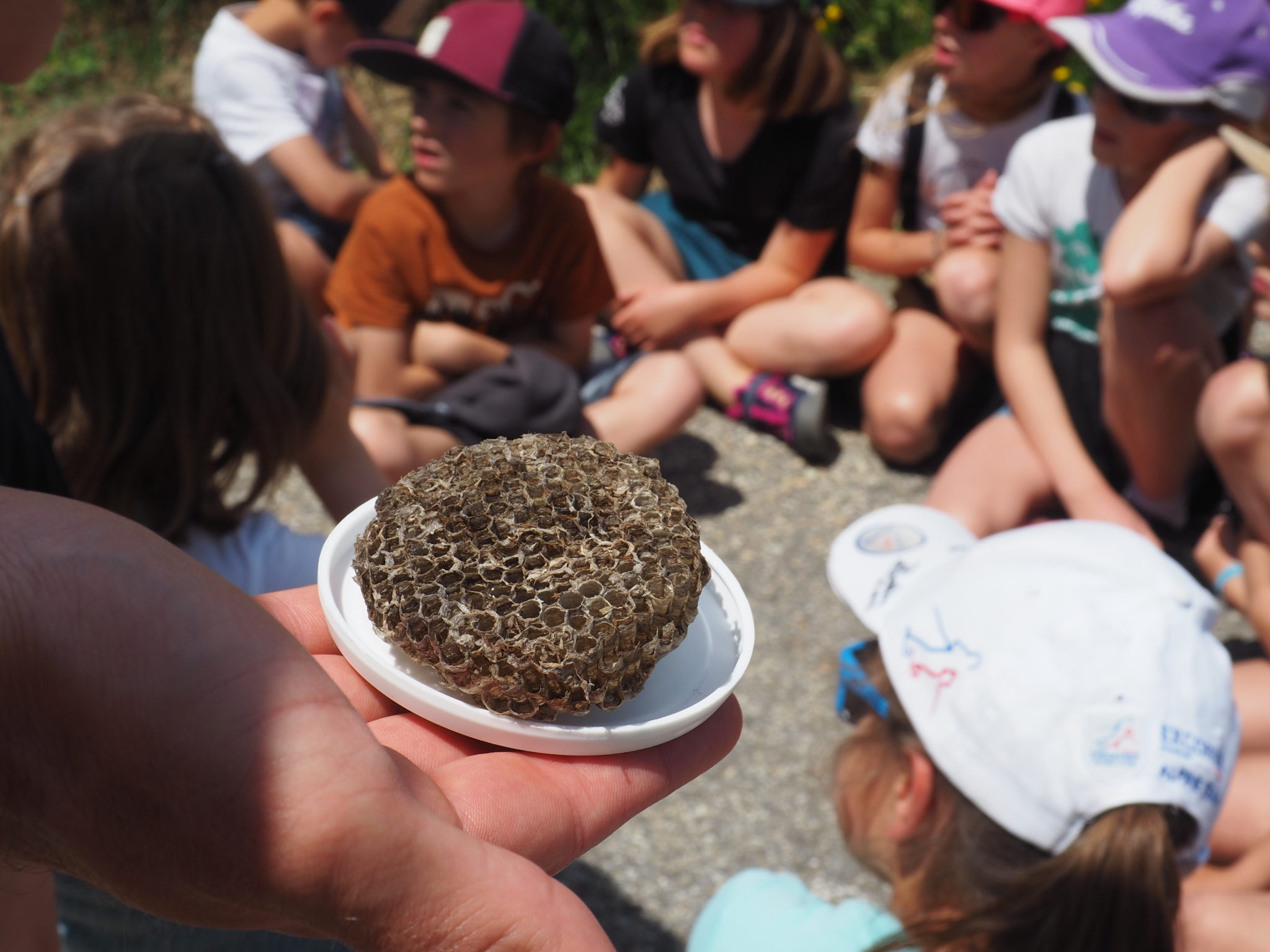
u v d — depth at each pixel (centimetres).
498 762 80
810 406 306
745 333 329
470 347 287
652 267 342
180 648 61
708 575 93
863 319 314
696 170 349
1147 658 125
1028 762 126
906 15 457
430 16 436
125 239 148
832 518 294
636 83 359
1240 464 241
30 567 61
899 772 143
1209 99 246
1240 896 162
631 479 93
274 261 167
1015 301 284
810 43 322
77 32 468
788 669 248
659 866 207
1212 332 267
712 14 312
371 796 61
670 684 93
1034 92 309
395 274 283
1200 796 123
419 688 83
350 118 401
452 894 62
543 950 62
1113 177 268
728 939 154
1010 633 132
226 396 159
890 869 145
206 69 338
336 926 63
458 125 268
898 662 145
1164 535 288
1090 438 289
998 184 294
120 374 152
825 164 332
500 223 289
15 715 61
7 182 168
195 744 60
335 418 194
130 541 64
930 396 306
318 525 279
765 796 220
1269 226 259
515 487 90
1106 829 117
